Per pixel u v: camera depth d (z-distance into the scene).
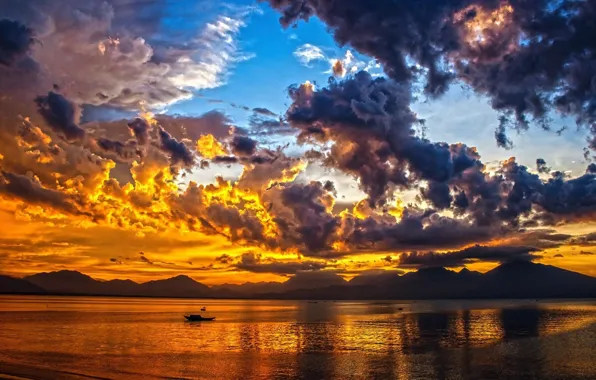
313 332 97.81
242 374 48.84
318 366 53.47
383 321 134.88
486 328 103.75
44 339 78.81
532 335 85.44
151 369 51.09
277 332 98.00
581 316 146.50
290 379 46.47
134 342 76.56
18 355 59.47
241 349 68.31
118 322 124.56
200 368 52.09
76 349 66.31
